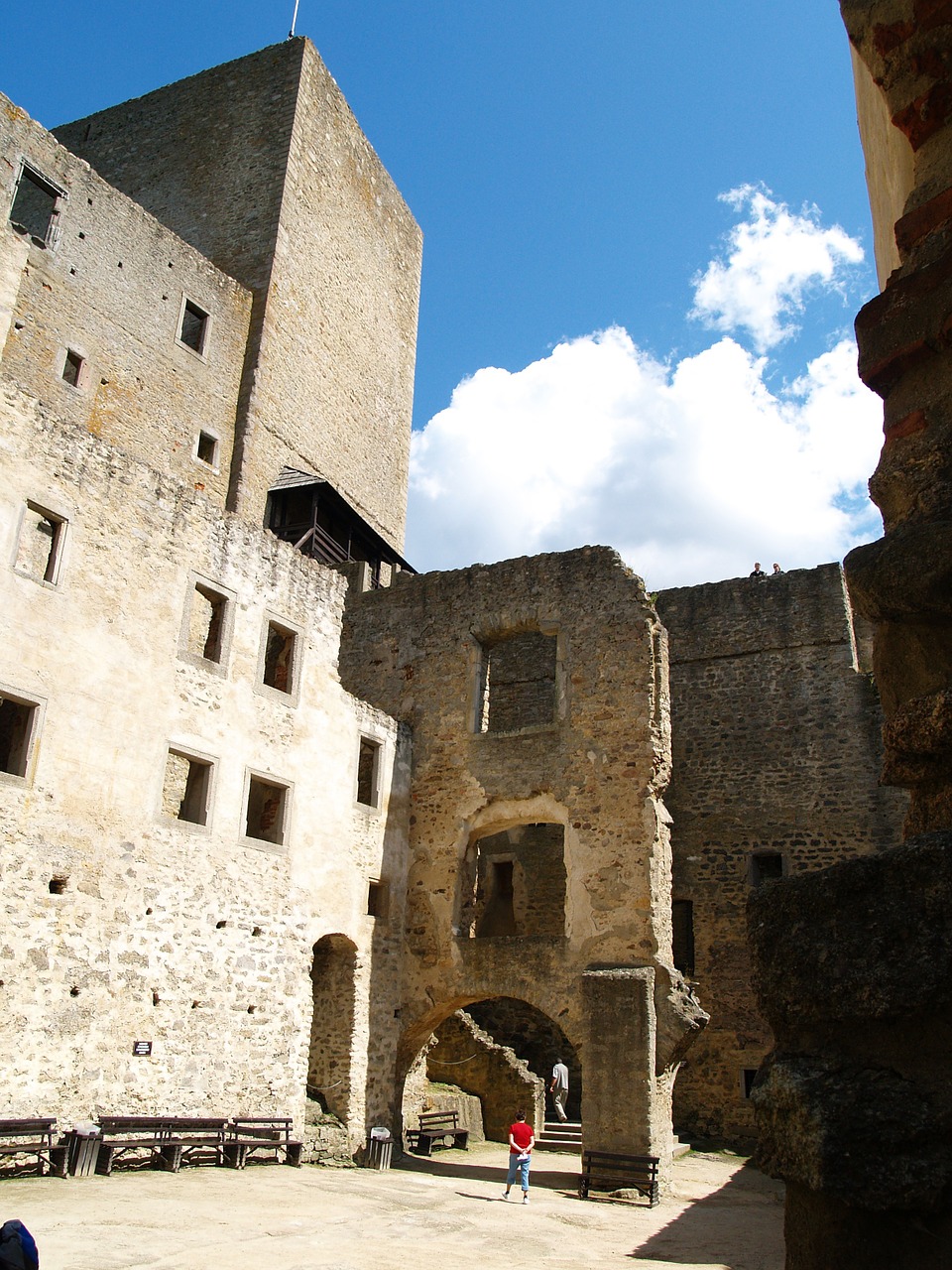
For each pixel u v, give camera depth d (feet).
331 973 60.34
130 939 46.03
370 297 110.32
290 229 94.73
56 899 42.98
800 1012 8.26
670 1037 53.93
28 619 44.11
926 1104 7.45
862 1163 7.38
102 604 47.85
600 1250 37.50
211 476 83.05
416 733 68.90
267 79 99.86
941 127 11.25
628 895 57.47
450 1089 69.36
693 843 77.00
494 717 86.28
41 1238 29.48
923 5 10.83
